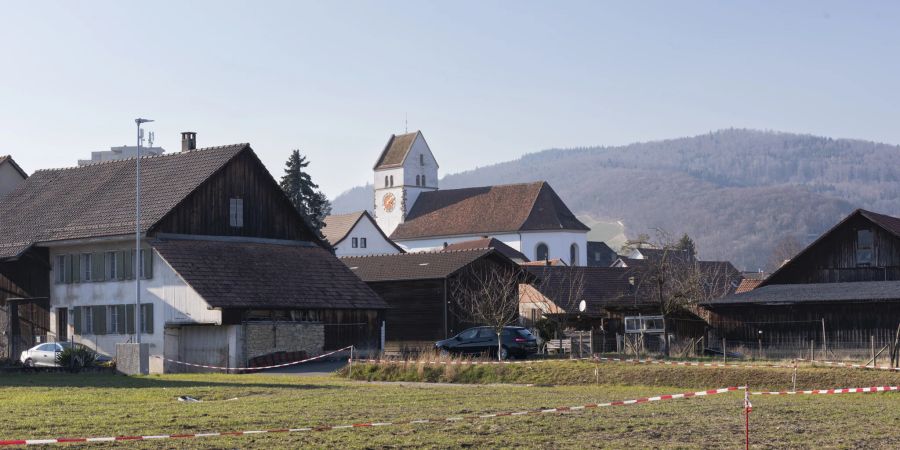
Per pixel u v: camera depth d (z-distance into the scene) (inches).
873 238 2460.6
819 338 2250.2
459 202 6092.5
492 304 2420.0
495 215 5821.9
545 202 5753.0
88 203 2608.3
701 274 2883.9
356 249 5310.0
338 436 913.5
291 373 2033.7
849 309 2217.0
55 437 908.6
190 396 1330.0
